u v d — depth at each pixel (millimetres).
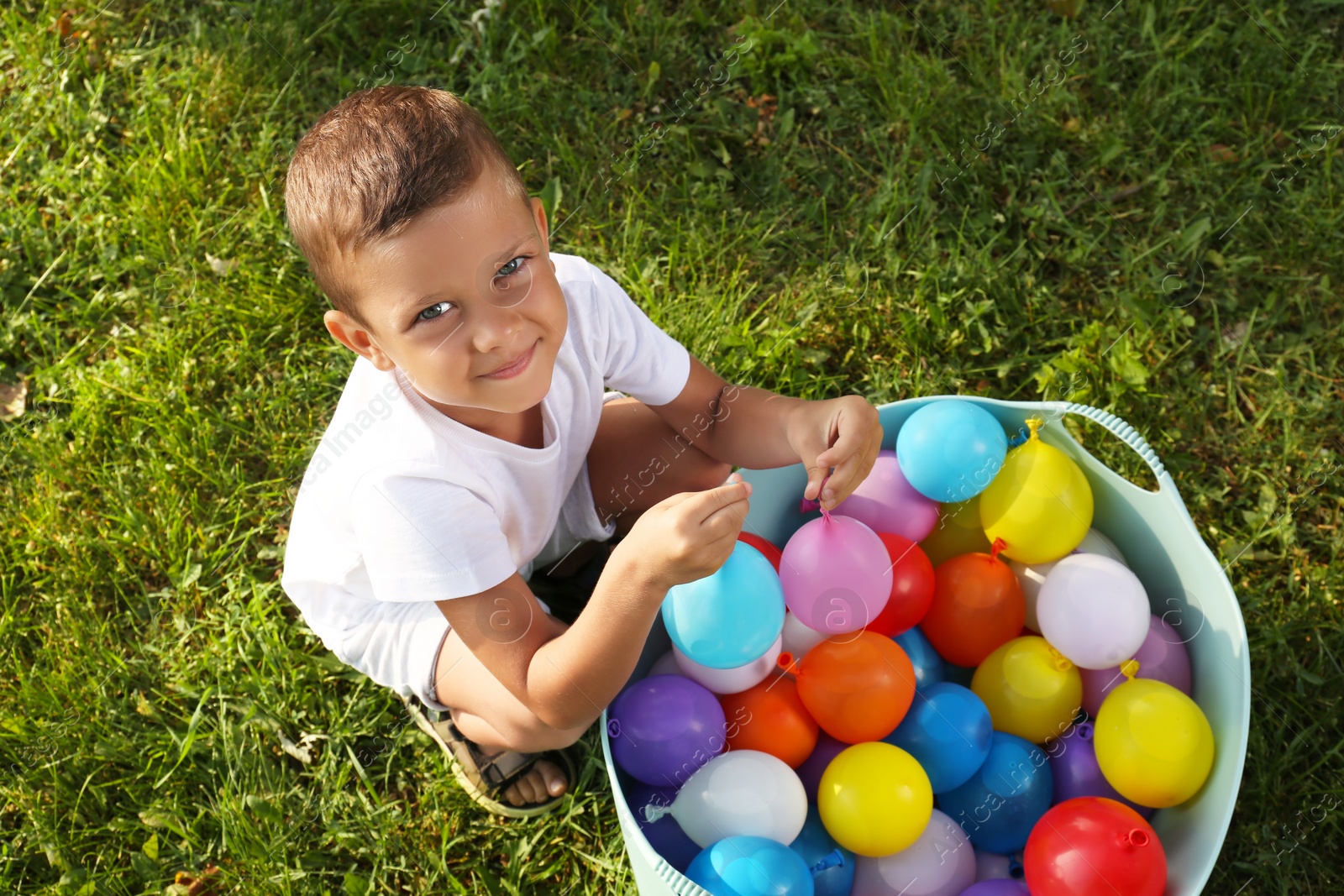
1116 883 1195
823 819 1329
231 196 2148
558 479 1434
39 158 2197
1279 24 2225
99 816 1593
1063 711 1399
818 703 1360
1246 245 2029
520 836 1574
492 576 1278
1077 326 1993
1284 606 1695
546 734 1391
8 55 2299
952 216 2094
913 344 1952
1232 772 1236
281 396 1950
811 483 1356
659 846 1357
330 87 2266
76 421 1904
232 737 1626
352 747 1641
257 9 2305
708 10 2359
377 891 1532
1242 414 1893
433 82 2254
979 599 1442
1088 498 1458
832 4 2336
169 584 1810
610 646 1219
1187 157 2131
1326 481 1804
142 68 2299
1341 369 1915
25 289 2070
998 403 1532
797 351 1932
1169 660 1426
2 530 1830
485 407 1168
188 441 1900
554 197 2098
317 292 2023
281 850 1540
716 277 2053
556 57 2271
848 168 2164
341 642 1461
